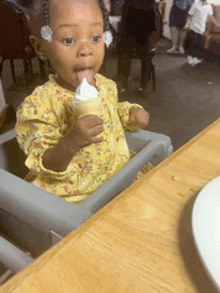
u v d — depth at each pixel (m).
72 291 0.35
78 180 0.93
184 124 2.81
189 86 3.86
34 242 0.82
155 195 0.52
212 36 5.27
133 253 0.40
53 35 0.79
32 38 0.88
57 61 0.83
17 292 0.35
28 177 0.99
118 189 0.71
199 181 0.55
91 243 0.42
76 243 0.42
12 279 0.37
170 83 3.97
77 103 0.75
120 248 0.41
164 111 3.10
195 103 3.30
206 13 5.02
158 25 3.18
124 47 3.40
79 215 0.61
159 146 0.91
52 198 0.66
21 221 0.81
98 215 0.47
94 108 0.77
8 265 0.75
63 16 0.77
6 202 0.70
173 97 3.48
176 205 0.49
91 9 0.79
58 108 0.88
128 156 1.03
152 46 3.30
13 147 0.99
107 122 0.95
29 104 0.87
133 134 1.01
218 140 0.70
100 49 0.86
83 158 0.93
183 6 5.09
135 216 0.47
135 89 3.73
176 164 0.60
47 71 4.33
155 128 2.74
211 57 5.12
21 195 0.68
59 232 0.61
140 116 1.01
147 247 0.41
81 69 0.84
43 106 0.87
